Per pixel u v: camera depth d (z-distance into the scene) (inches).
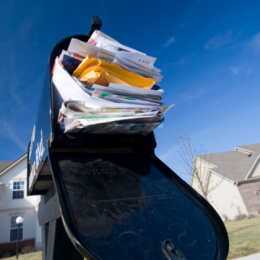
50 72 48.5
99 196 38.6
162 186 46.9
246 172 792.9
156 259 31.1
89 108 38.9
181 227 37.8
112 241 31.5
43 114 50.3
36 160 55.4
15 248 526.6
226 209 798.5
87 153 47.4
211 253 34.7
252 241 218.2
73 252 49.4
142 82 48.6
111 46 49.8
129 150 54.0
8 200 570.3
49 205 52.9
